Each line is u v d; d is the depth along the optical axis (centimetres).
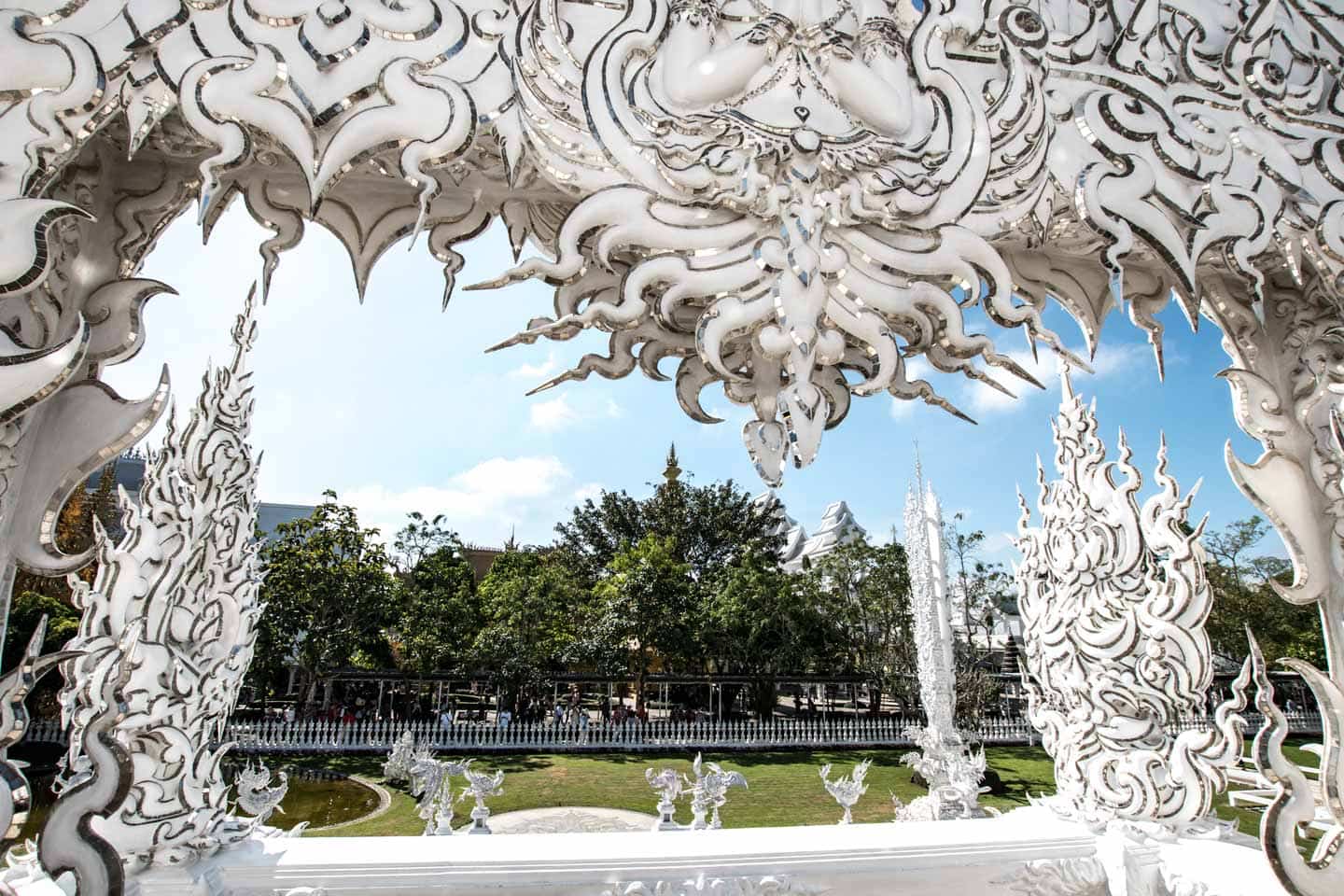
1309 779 252
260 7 211
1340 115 288
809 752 2016
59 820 171
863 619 2409
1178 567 540
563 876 434
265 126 204
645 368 275
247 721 1933
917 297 251
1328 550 287
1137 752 525
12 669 172
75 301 225
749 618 2320
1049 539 629
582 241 247
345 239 263
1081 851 508
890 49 261
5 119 187
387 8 220
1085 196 255
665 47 247
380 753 1800
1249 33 286
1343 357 296
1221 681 2111
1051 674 606
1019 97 261
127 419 205
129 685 463
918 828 526
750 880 441
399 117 213
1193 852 478
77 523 1468
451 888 431
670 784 691
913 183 243
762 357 264
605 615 2266
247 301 630
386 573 1998
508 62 227
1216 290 317
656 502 3256
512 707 2234
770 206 237
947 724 1327
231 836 503
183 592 521
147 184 243
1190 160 266
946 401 279
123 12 200
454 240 274
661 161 228
